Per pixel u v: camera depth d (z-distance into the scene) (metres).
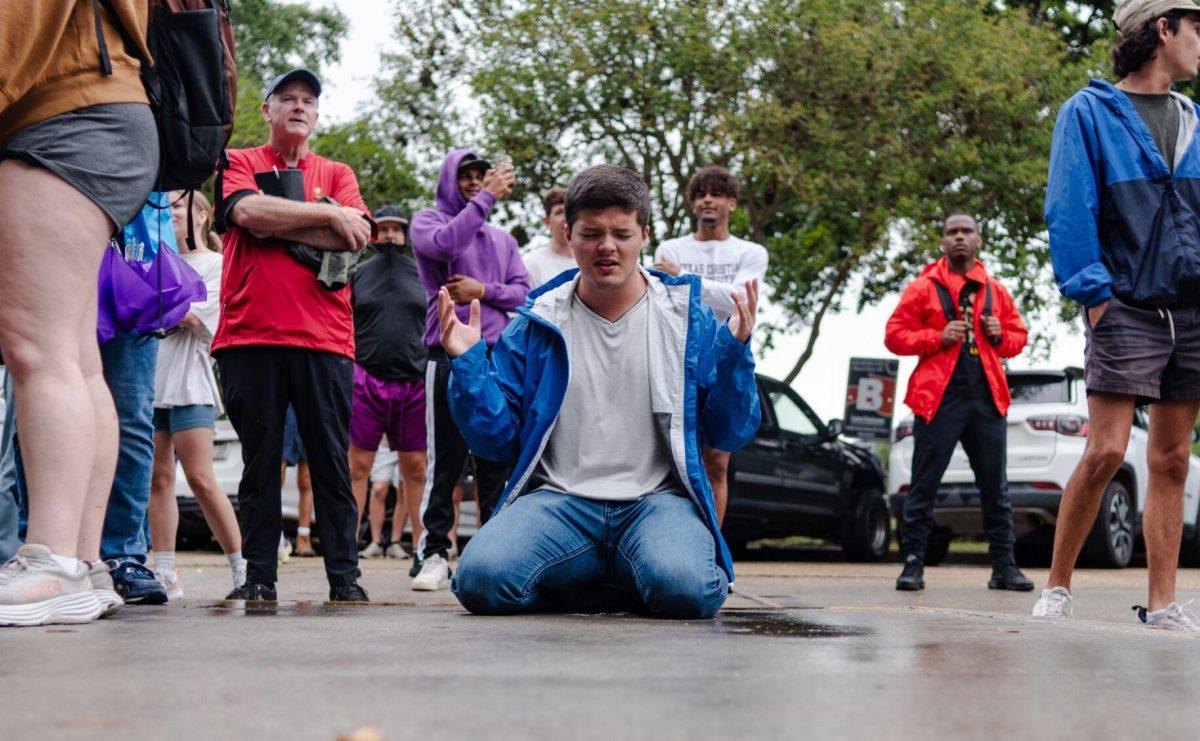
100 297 3.87
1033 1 17.33
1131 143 4.00
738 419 3.64
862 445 12.05
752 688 1.78
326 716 1.53
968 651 2.33
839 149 14.61
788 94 14.78
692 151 15.16
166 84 3.16
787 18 14.58
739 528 10.66
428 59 15.88
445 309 3.56
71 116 2.90
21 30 2.76
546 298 3.74
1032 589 6.75
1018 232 15.41
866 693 1.76
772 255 16.41
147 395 4.14
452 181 6.22
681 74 14.67
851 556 11.48
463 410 3.60
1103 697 1.79
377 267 7.66
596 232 3.58
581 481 3.63
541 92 15.01
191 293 4.07
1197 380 3.90
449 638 2.45
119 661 2.02
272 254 4.49
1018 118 14.93
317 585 5.93
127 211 2.98
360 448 7.80
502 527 3.47
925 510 6.73
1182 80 4.15
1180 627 3.86
